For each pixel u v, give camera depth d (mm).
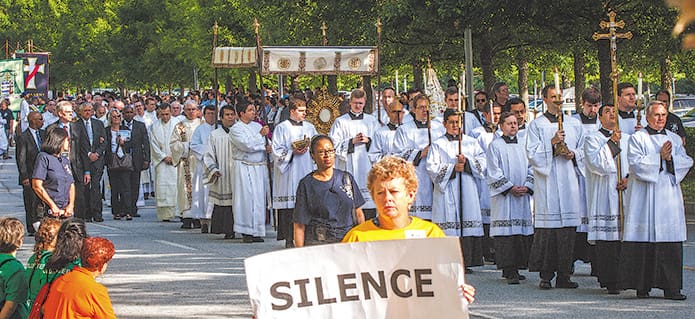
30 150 19281
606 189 13102
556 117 13711
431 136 15195
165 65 57875
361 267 5906
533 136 13594
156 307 12266
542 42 31141
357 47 19344
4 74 36812
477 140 15984
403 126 15242
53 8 71438
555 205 13398
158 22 57844
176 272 14891
